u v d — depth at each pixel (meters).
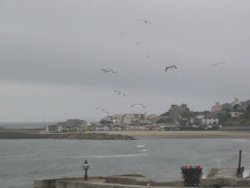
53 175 66.00
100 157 105.19
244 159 85.75
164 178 52.03
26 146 160.62
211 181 23.91
